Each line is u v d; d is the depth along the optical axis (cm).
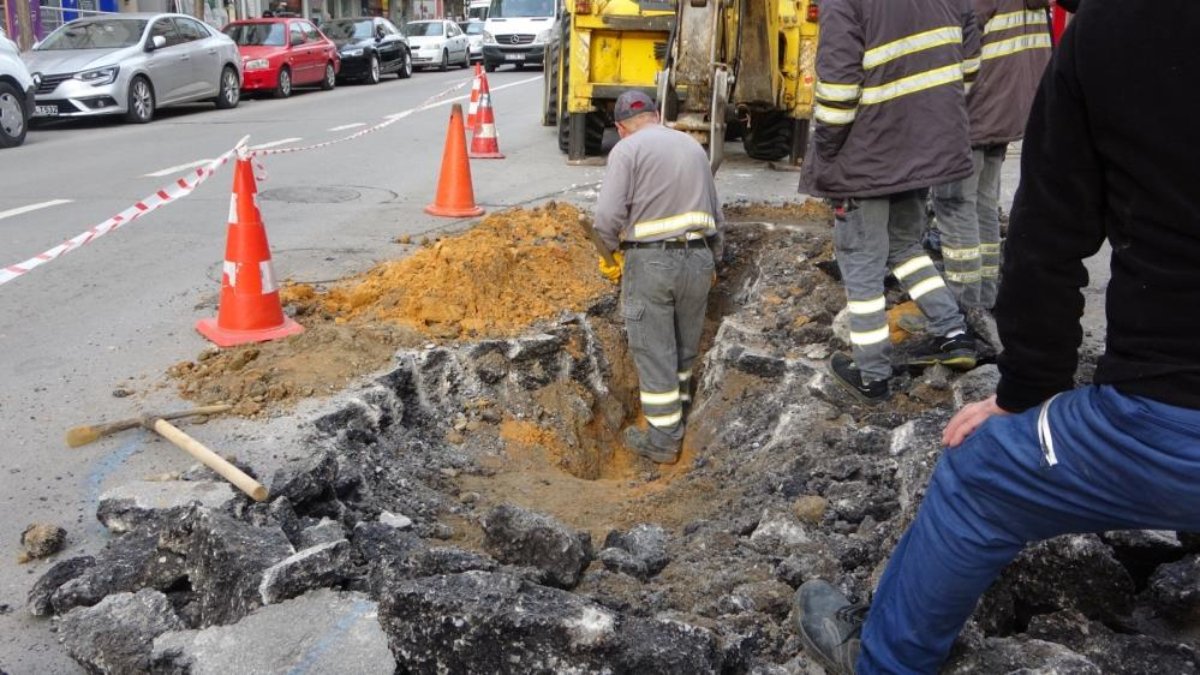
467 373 561
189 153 1266
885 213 462
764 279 672
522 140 1405
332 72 2355
